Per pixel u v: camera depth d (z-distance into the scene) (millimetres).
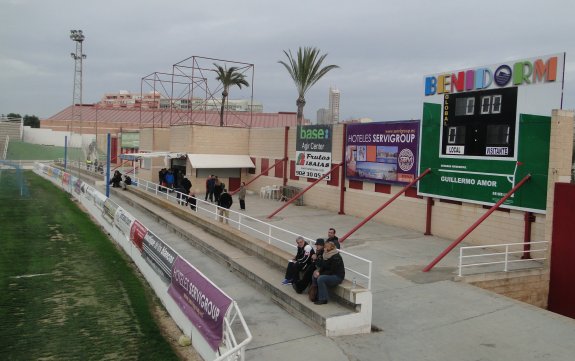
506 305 10977
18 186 41938
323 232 19688
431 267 13727
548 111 14625
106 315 11805
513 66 15680
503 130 16109
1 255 17672
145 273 14922
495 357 8406
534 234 15188
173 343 10180
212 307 8938
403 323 9930
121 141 55312
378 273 13391
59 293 13469
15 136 90062
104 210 23453
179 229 20109
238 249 15930
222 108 48844
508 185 16031
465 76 17453
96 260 17141
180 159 35469
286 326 9938
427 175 19375
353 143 24141
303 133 28422
